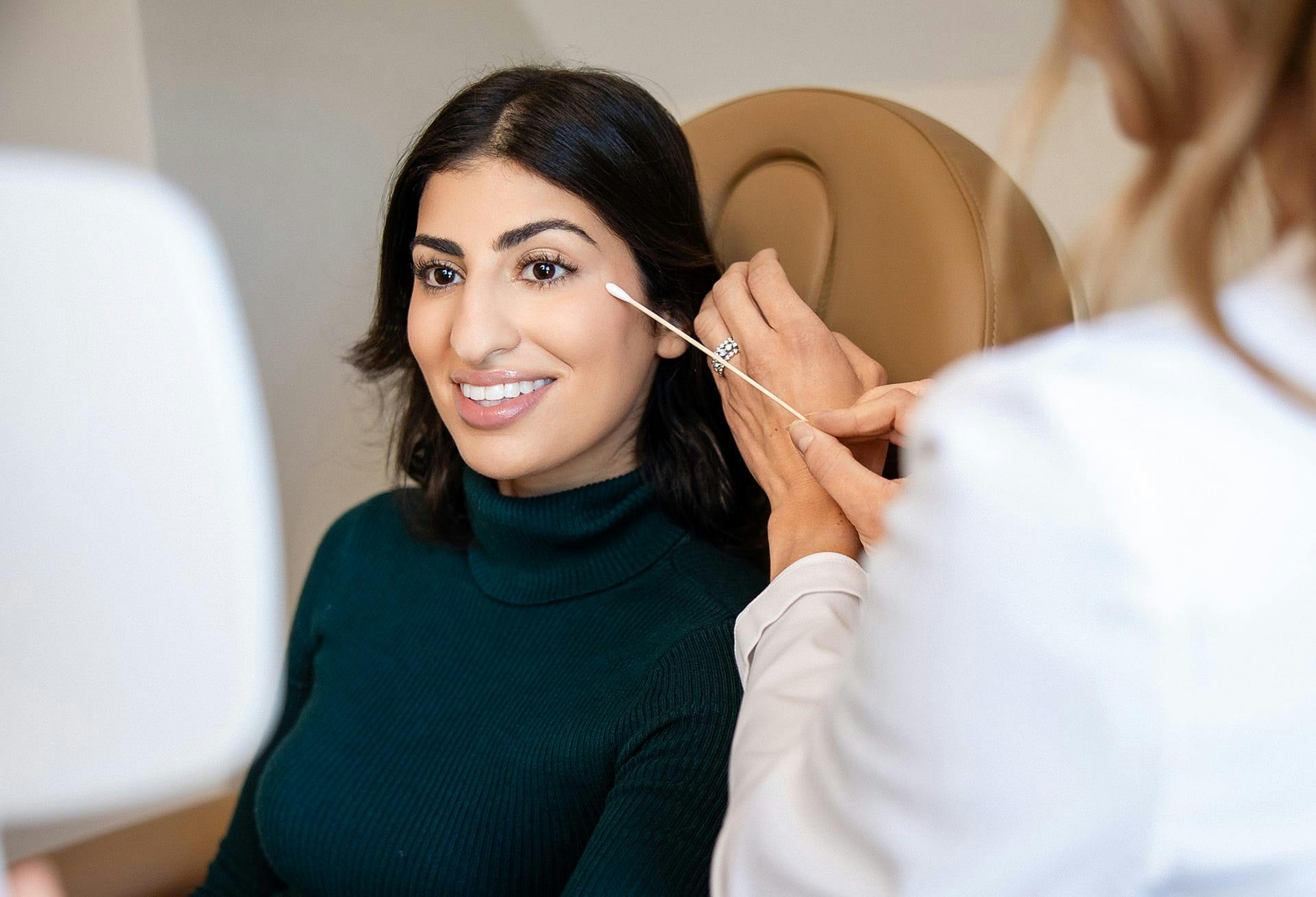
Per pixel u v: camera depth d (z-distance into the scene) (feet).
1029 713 1.29
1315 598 1.27
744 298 3.08
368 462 5.95
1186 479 1.27
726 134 3.92
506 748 3.14
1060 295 3.16
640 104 3.23
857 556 2.58
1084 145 4.06
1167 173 1.35
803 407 2.89
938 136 3.36
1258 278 1.39
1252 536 1.26
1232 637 1.25
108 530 1.51
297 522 5.70
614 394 3.25
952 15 4.55
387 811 3.20
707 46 5.17
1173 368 1.34
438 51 5.59
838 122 3.57
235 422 1.57
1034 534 1.28
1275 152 1.36
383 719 3.41
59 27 4.96
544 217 3.09
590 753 2.98
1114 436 1.29
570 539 3.33
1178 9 1.29
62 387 1.48
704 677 2.89
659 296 3.31
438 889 3.10
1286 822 1.30
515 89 3.16
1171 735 1.26
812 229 3.54
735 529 3.51
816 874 1.51
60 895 1.76
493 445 3.24
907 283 3.25
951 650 1.32
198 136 4.97
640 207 3.19
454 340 3.13
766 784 1.67
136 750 1.57
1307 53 1.26
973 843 1.34
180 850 3.86
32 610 1.50
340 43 5.37
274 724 3.90
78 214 1.47
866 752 1.44
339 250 5.63
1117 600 1.25
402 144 5.72
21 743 1.53
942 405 1.41
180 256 1.54
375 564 3.81
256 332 5.33
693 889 2.66
